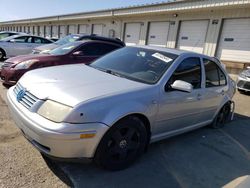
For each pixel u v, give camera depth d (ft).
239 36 39.81
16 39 39.37
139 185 8.93
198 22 45.93
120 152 9.44
